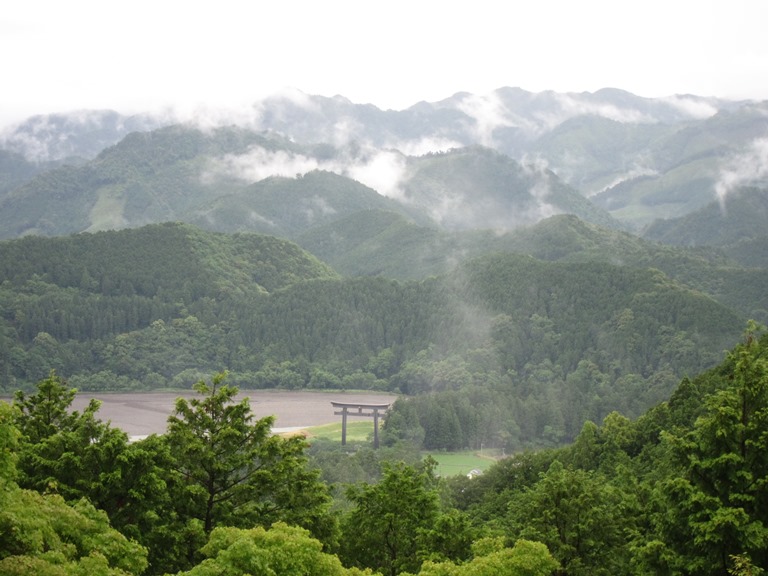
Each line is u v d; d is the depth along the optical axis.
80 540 47.53
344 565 70.94
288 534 55.16
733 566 51.84
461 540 68.62
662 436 60.28
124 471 61.84
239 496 69.00
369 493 73.31
